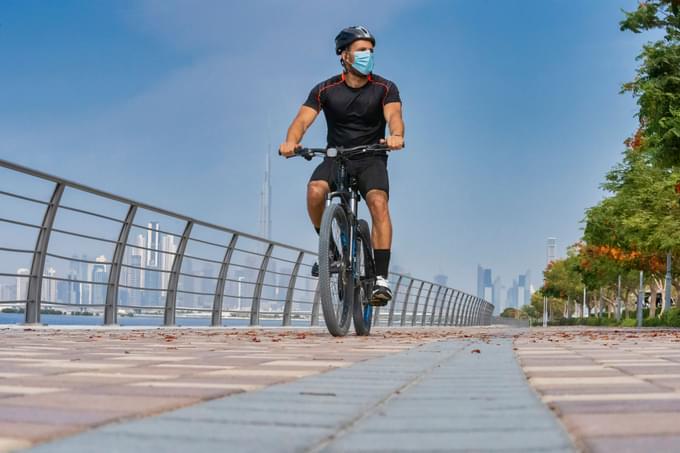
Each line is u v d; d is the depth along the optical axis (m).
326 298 7.43
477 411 2.23
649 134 18.08
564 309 130.25
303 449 1.59
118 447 1.57
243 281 13.48
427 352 5.40
